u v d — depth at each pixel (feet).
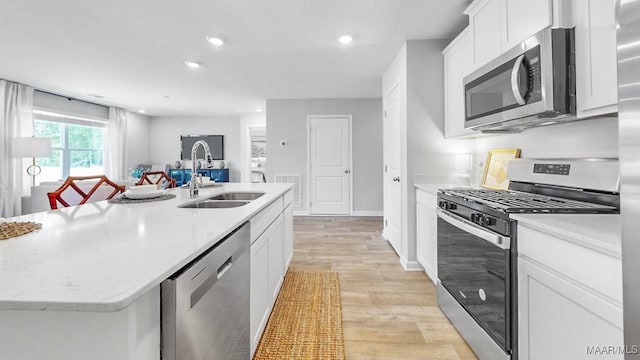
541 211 4.04
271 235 6.20
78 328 1.91
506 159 7.11
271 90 16.26
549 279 3.43
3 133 13.94
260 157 24.48
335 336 5.74
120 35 9.16
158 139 24.95
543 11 4.49
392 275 8.84
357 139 18.43
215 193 7.02
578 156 5.19
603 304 2.74
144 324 2.06
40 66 12.05
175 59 11.27
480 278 4.87
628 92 1.96
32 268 2.14
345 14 7.93
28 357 1.93
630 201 1.97
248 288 4.35
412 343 5.52
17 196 14.53
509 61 5.19
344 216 18.33
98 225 3.53
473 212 5.14
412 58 9.35
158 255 2.44
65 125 18.01
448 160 9.25
